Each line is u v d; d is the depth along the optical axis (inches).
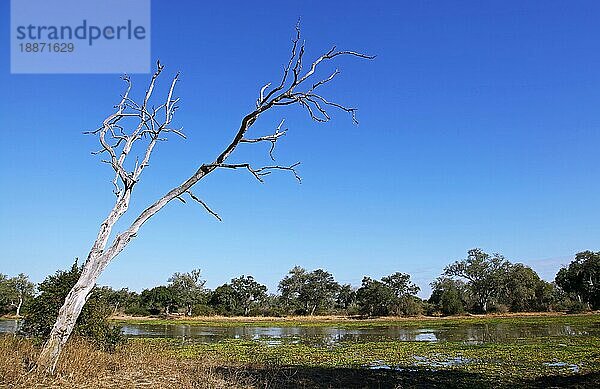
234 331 2415.1
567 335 1711.4
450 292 4114.2
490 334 1867.6
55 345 668.1
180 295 4291.3
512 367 940.0
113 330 1034.7
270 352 1318.9
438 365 1011.3
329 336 1987.0
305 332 2287.2
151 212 763.4
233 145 788.6
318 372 916.0
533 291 4084.6
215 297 4517.7
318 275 4648.1
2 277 3875.5
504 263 4217.5
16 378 598.2
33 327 924.0
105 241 728.3
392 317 3924.7
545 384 742.5
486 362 1032.8
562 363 971.9
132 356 902.4
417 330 2289.6
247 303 4456.2
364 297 4060.0
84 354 770.2
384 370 947.3
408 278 4065.0
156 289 4247.0
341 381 816.9
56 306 928.9
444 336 1840.6
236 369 898.1
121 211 751.7
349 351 1337.4
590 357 1056.8
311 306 4613.7
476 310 4170.8
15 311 3949.3
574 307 3841.0
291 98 773.3
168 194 779.4
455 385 774.5
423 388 757.9
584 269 3981.3
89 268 711.1
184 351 1314.0
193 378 737.6
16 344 821.2
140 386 657.0
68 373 665.6
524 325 2413.9
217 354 1241.4
